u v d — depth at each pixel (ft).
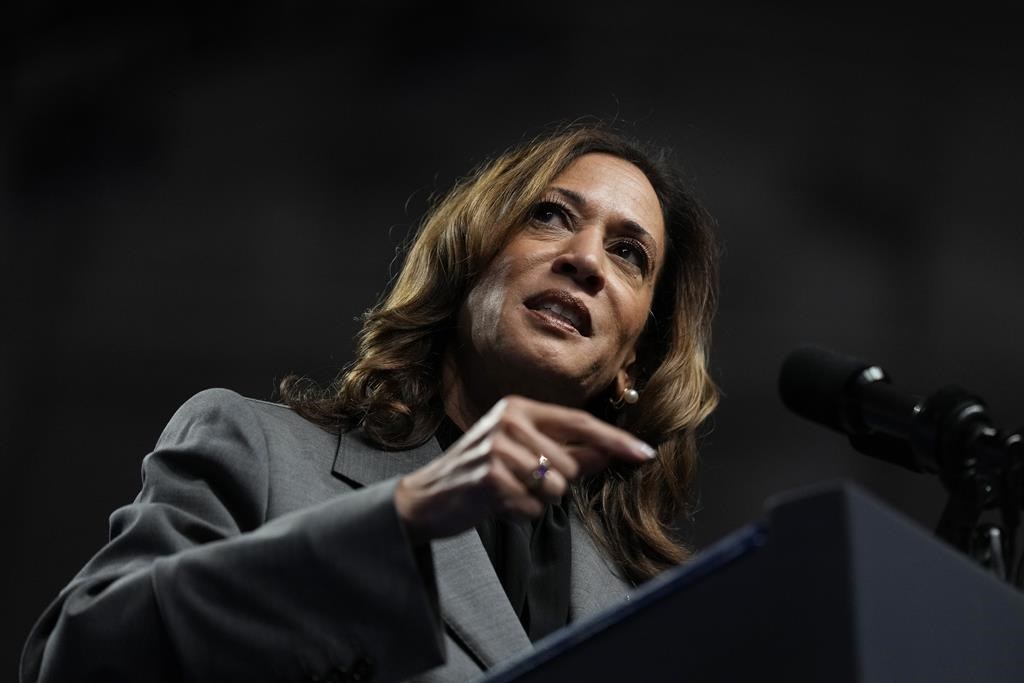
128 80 77.82
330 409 23.97
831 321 77.00
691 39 79.66
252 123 77.82
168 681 16.55
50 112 76.79
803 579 10.95
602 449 15.30
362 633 15.47
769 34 79.92
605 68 79.25
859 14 79.71
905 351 76.84
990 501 15.35
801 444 73.20
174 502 20.33
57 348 73.20
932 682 11.05
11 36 77.36
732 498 72.08
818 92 79.71
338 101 78.38
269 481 21.24
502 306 24.90
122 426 72.38
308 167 77.41
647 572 25.73
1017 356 76.74
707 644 11.44
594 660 12.14
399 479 15.93
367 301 75.51
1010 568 15.19
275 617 15.74
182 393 73.46
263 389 74.02
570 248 25.43
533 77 79.05
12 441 71.20
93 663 16.75
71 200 75.92
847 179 78.79
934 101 79.61
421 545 15.69
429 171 77.71
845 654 10.62
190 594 16.19
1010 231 78.23
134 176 76.59
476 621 20.26
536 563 23.67
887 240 78.18
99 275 74.69
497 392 25.09
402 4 79.36
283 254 76.02
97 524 70.44
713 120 79.15
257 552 15.98
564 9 79.66
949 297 77.46
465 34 79.15
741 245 77.66
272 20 78.95
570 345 24.72
